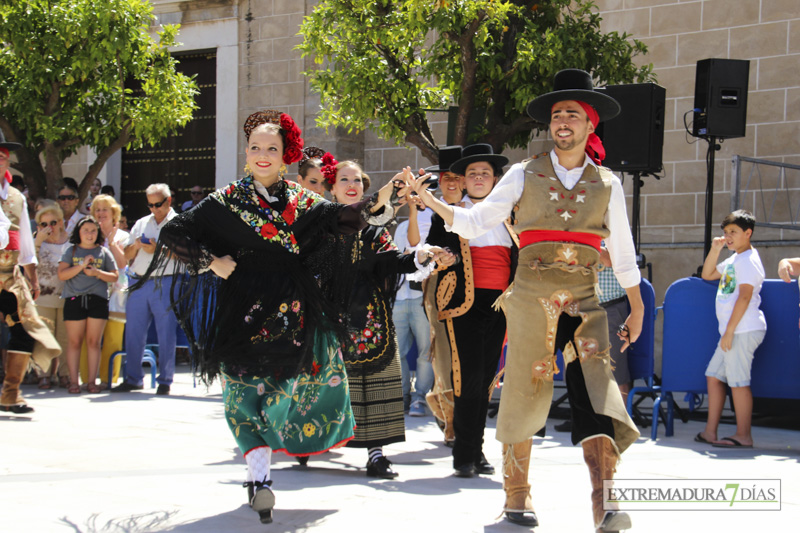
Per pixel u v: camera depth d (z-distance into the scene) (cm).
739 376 612
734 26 1016
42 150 1170
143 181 1500
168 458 519
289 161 401
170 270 865
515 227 368
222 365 381
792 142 986
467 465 483
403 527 366
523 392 362
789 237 979
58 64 1055
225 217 382
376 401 488
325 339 415
